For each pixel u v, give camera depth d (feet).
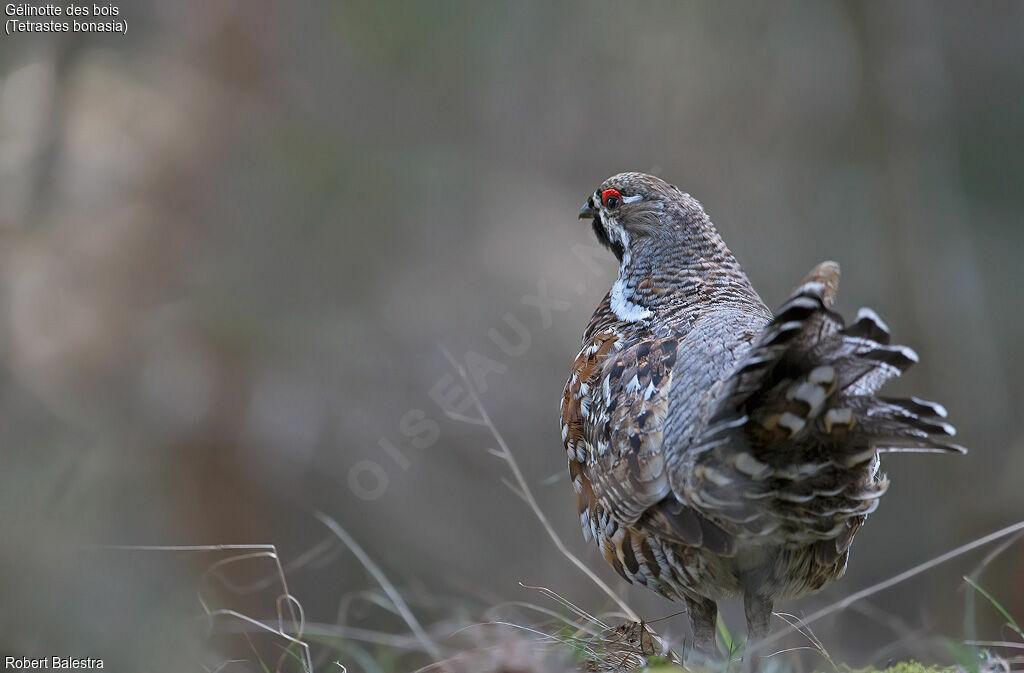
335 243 55.31
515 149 64.13
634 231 21.16
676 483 16.44
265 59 57.77
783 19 68.33
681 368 17.22
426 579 48.49
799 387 14.70
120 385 50.85
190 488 49.34
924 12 64.59
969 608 20.20
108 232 53.67
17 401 49.85
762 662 18.38
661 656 18.22
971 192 76.07
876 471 17.10
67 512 46.80
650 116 66.54
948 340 62.13
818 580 18.11
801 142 67.87
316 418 50.24
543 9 66.80
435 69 63.67
